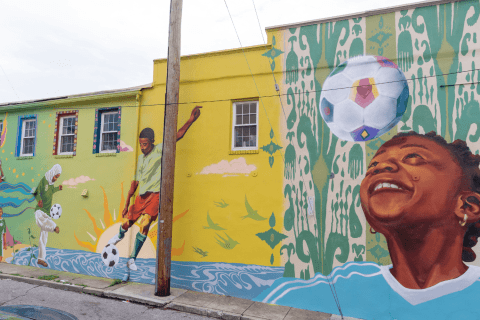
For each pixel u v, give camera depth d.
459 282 6.71
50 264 10.78
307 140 8.16
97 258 10.06
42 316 7.12
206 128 9.11
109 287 8.89
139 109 10.06
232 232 8.55
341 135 7.89
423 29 7.48
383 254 7.28
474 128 6.92
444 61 7.27
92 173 10.51
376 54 7.79
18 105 11.90
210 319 7.21
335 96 8.03
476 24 7.13
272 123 8.51
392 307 7.07
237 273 8.38
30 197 11.48
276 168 8.34
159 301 7.88
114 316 7.19
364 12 7.93
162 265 8.26
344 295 7.44
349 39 8.05
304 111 8.27
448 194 6.95
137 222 9.68
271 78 8.63
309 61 8.34
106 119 10.75
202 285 8.66
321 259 7.74
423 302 6.88
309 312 7.48
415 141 7.29
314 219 7.90
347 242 7.58
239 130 8.96
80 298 8.34
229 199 8.67
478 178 6.79
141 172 9.81
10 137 12.18
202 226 8.84
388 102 7.59
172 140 8.52
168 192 8.41
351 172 7.72
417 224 7.08
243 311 7.41
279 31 8.69
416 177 7.16
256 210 8.41
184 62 9.53
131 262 9.58
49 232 10.95
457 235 6.82
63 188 10.90
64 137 11.35
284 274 7.99
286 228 8.10
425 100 7.32
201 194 8.95
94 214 10.30
